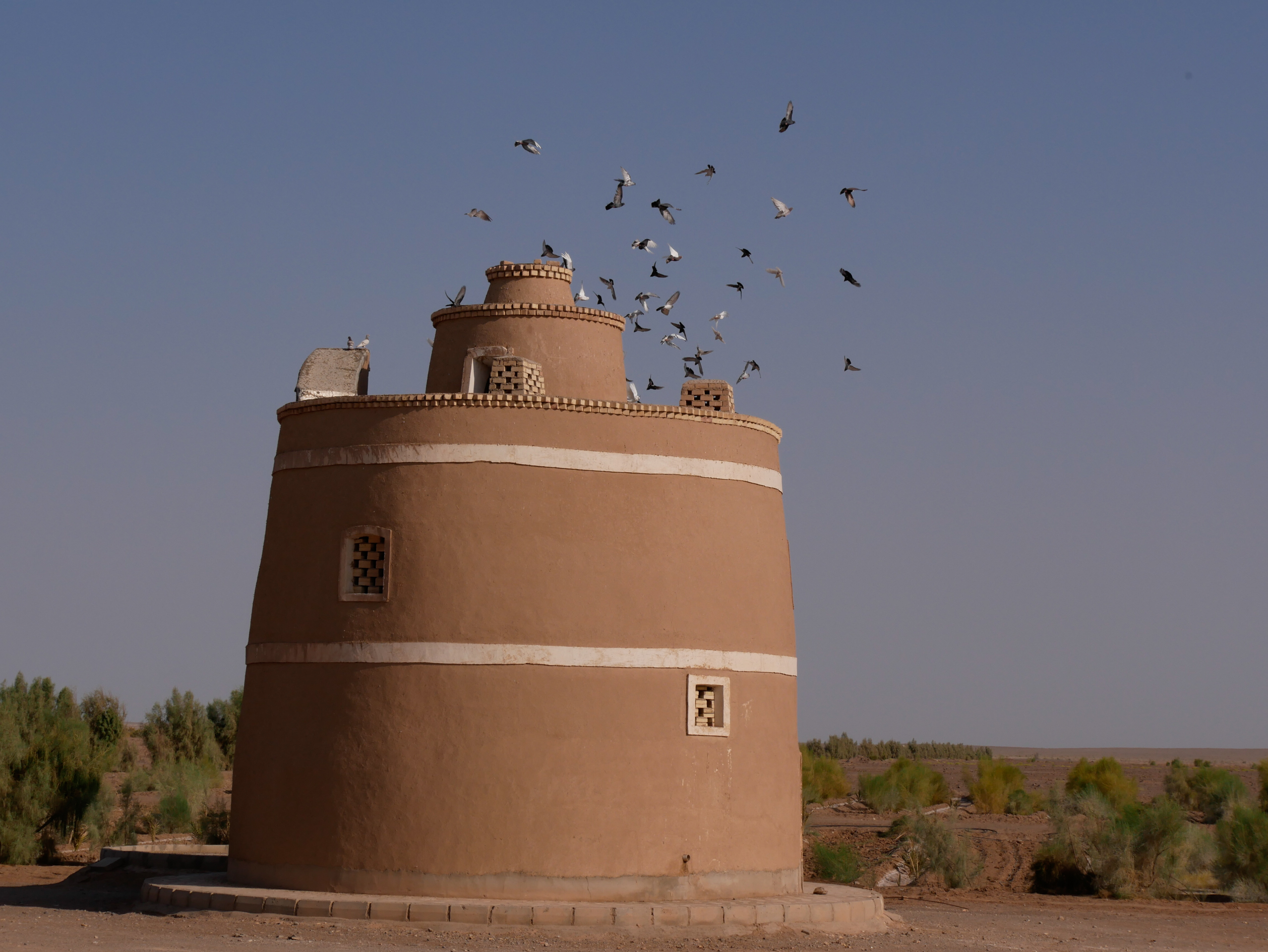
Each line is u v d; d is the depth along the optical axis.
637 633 20.06
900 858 32.66
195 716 57.75
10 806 29.34
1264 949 21.30
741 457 21.59
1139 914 25.67
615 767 19.64
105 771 32.44
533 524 19.92
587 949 17.25
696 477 20.97
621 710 19.81
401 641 19.69
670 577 20.44
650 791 19.80
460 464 20.02
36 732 32.78
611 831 19.50
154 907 19.88
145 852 24.53
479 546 19.81
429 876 19.16
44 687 55.47
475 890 19.09
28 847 28.86
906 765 52.34
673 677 20.22
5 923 18.41
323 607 20.27
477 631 19.58
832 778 52.66
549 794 19.34
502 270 23.19
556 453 20.16
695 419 21.11
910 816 37.44
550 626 19.70
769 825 21.02
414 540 19.91
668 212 20.61
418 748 19.41
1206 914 26.09
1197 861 30.48
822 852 29.73
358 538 20.25
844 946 18.67
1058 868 29.84
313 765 19.92
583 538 20.05
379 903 18.59
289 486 21.14
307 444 21.00
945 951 18.77
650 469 20.61
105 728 54.44
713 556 20.92
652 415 20.75
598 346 22.72
